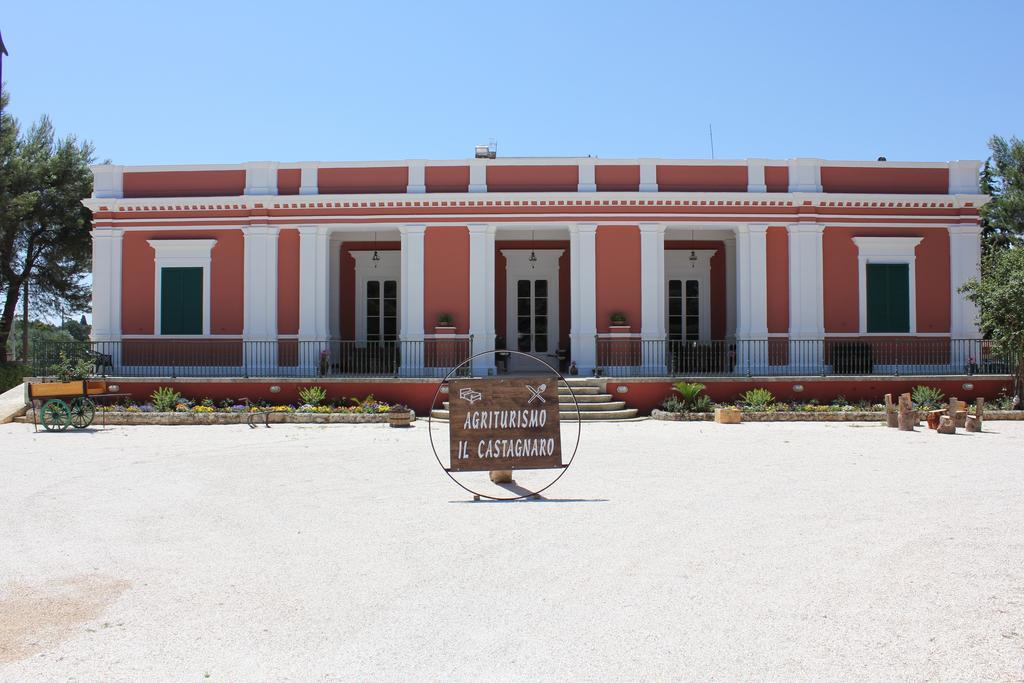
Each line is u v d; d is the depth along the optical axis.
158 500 8.98
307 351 20.45
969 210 21.06
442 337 20.31
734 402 18.88
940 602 5.45
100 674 4.39
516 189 20.83
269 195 20.64
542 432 9.66
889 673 4.35
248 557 6.66
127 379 18.91
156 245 20.89
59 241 29.28
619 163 20.89
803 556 6.57
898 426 16.14
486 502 8.81
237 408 17.91
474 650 4.70
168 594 5.73
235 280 20.83
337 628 5.06
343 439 14.53
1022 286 17.70
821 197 20.67
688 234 23.16
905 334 20.89
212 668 4.46
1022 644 4.74
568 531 7.46
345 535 7.37
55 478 10.41
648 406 18.77
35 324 32.66
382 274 23.77
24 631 5.03
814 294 20.61
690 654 4.61
